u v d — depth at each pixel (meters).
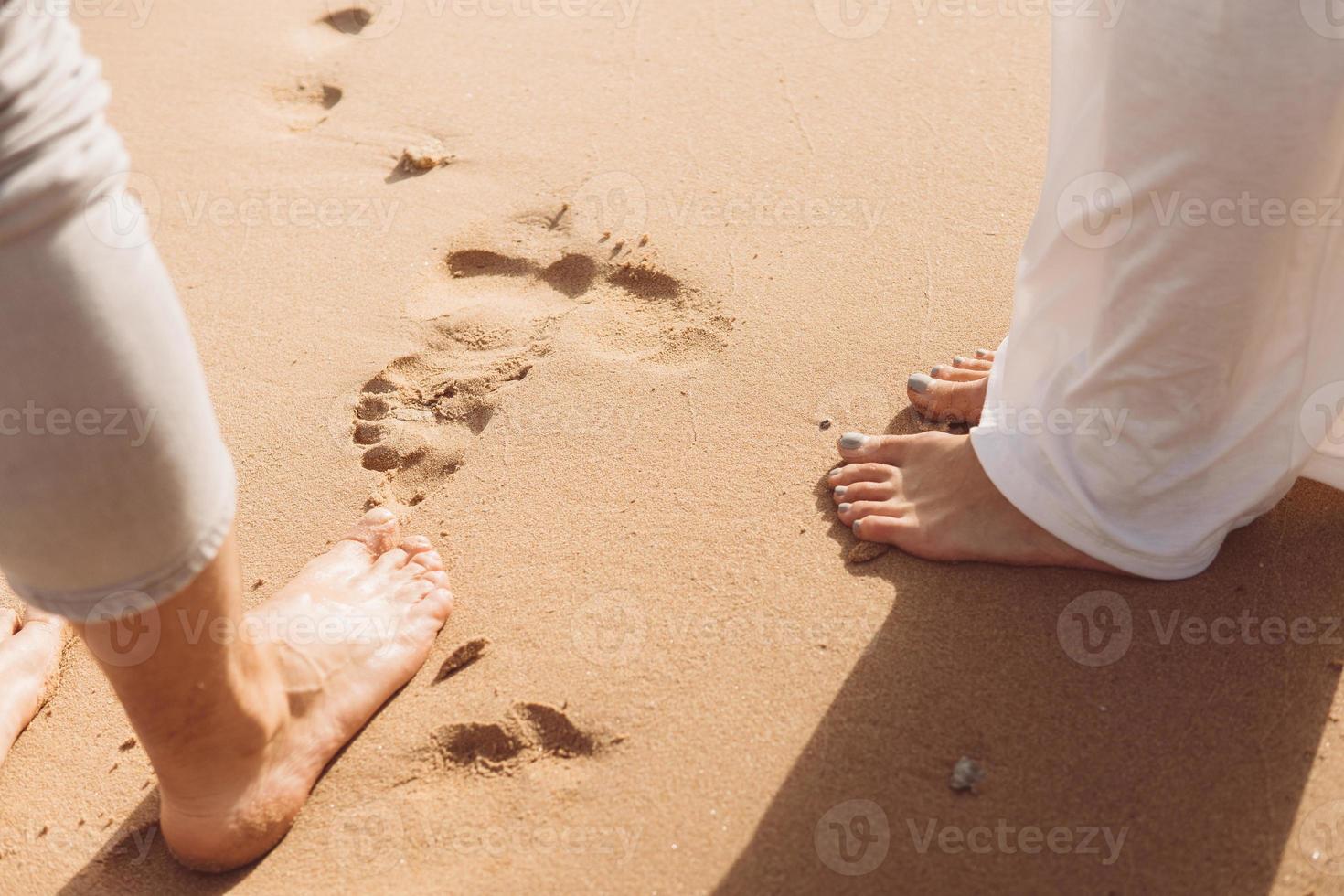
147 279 1.03
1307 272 1.31
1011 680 1.44
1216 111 1.20
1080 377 1.45
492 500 1.81
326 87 2.93
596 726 1.45
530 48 2.98
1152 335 1.34
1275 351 1.37
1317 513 1.63
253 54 3.07
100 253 0.98
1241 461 1.45
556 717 1.47
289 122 2.82
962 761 1.37
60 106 0.93
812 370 1.96
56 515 1.02
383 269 2.30
